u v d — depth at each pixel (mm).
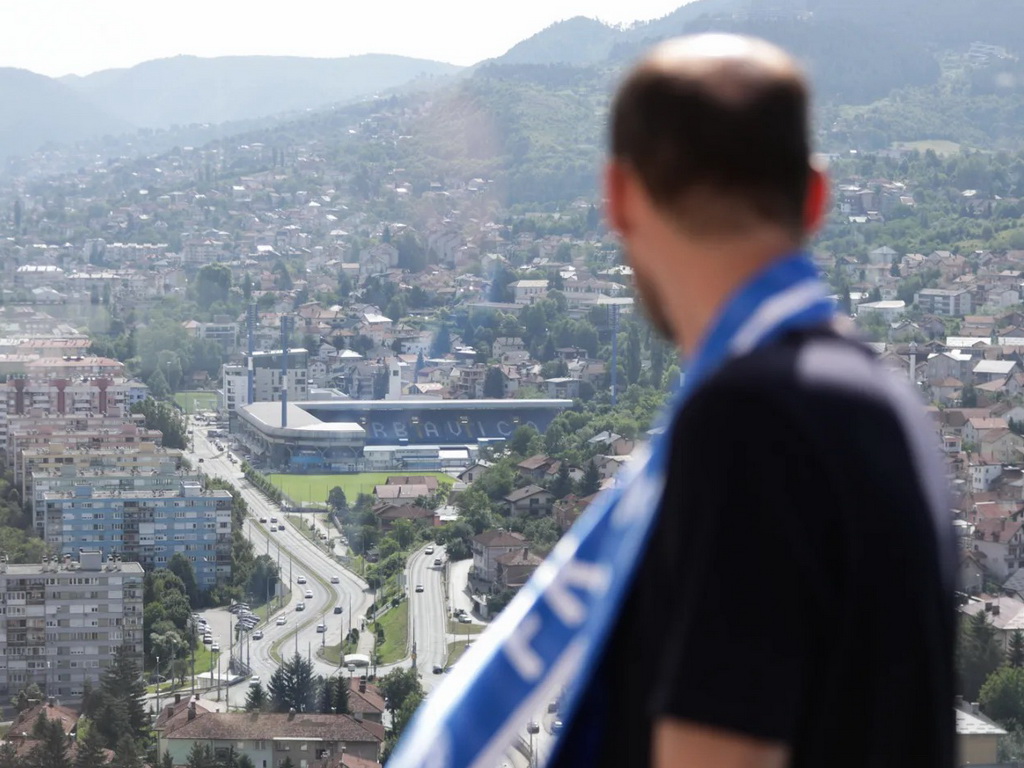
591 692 1902
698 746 1679
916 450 1834
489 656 1995
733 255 1881
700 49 1897
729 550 1712
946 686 1802
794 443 1742
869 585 1727
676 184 1871
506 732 1955
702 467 1756
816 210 1975
